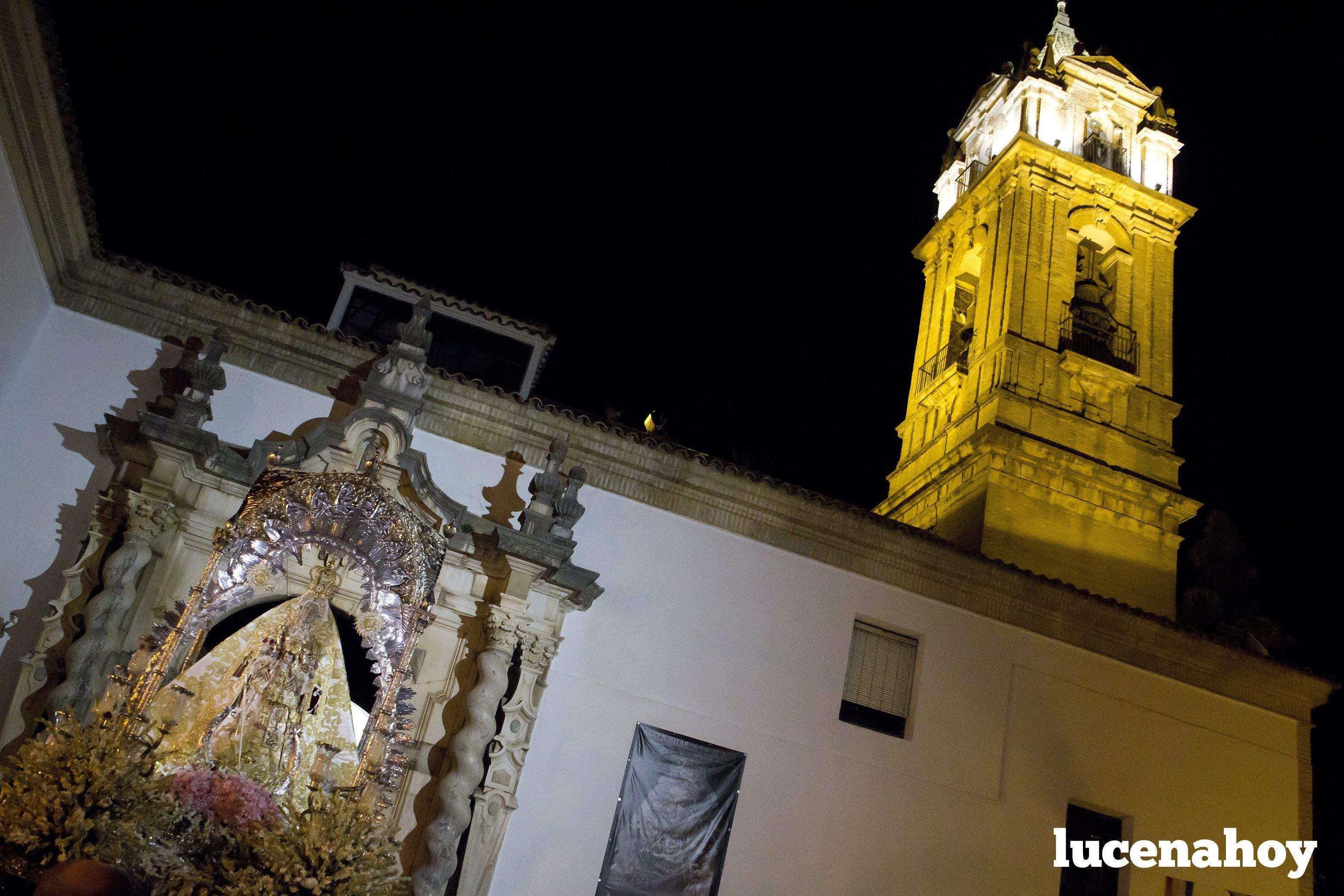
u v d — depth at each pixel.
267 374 15.70
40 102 12.62
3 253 13.35
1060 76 31.30
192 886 11.22
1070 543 24.11
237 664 13.83
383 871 12.23
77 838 10.83
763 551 16.95
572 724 15.11
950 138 34.53
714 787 15.38
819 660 16.58
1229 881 17.50
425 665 14.55
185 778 12.10
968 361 27.81
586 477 16.20
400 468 14.91
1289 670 19.02
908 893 15.66
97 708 12.48
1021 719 17.28
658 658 15.81
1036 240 27.88
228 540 13.73
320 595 14.28
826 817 15.73
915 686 17.02
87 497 14.44
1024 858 16.45
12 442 14.43
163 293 15.62
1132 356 27.47
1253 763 18.42
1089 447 25.58
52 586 13.92
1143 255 28.95
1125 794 17.41
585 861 14.50
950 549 17.56
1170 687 18.41
